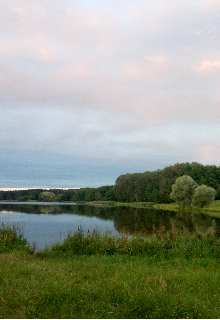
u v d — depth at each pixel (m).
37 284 5.82
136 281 6.05
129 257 10.70
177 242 12.68
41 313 4.50
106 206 79.56
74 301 4.99
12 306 4.77
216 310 4.66
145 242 12.59
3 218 33.25
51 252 11.82
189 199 63.03
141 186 100.69
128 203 100.31
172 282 6.31
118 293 5.23
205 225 29.81
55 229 22.42
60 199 121.81
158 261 9.93
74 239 12.88
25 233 20.03
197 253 11.10
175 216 43.22
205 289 5.87
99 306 4.76
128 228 25.02
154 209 64.62
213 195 58.25
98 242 12.65
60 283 5.76
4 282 6.01
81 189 126.31
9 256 10.74
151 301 4.83
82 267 8.12
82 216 39.25
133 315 4.51
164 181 88.69
